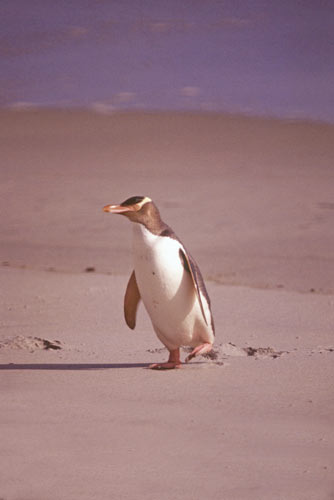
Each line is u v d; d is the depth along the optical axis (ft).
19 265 135.03
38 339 76.79
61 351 72.95
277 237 163.02
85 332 82.17
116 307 96.22
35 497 37.06
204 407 52.26
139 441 45.01
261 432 46.91
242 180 223.30
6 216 185.88
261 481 39.24
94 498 37.04
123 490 37.96
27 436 45.52
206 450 43.60
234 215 183.73
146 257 61.62
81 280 116.06
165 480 39.22
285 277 126.82
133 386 58.03
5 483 38.63
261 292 108.06
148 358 69.92
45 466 40.86
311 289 115.14
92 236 168.35
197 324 64.23
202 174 231.71
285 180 223.10
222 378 60.80
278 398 54.65
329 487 38.50
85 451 43.16
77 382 59.26
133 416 49.93
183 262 62.34
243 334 81.20
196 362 68.39
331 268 135.95
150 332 82.48
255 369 63.87
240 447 44.14
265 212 186.50
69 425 47.78
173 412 50.98
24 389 56.75
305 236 164.04
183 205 193.77
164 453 43.04
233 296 104.53
